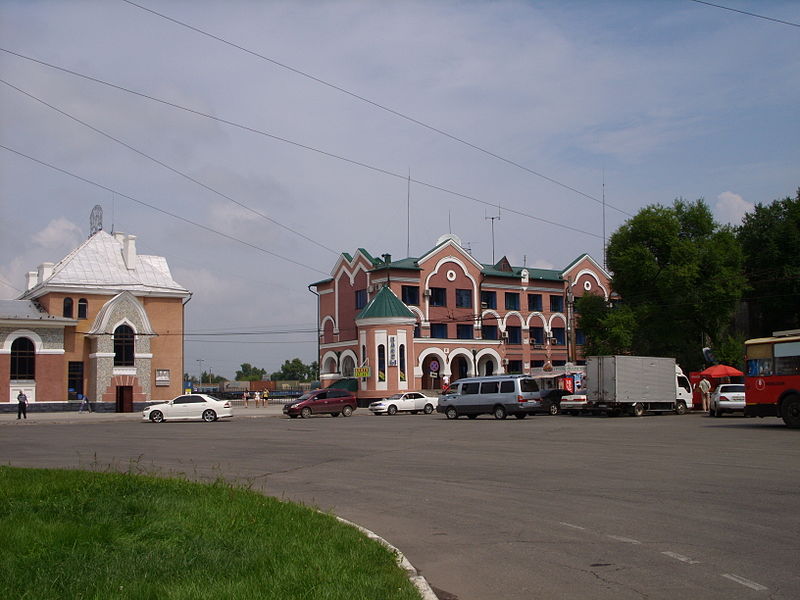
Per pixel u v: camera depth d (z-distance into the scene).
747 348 30.38
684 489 13.42
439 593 7.61
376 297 62.53
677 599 7.08
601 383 42.44
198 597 6.34
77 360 58.28
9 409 54.12
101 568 7.23
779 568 8.03
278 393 87.75
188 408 45.38
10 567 7.17
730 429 28.81
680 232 56.09
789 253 58.16
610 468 16.80
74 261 60.88
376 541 9.11
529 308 73.12
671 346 56.25
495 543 9.77
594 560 8.67
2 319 54.03
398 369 61.12
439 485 15.03
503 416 41.03
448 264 68.31
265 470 18.03
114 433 32.44
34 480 13.09
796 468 15.90
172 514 10.02
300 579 6.95
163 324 62.06
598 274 78.31
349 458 20.50
